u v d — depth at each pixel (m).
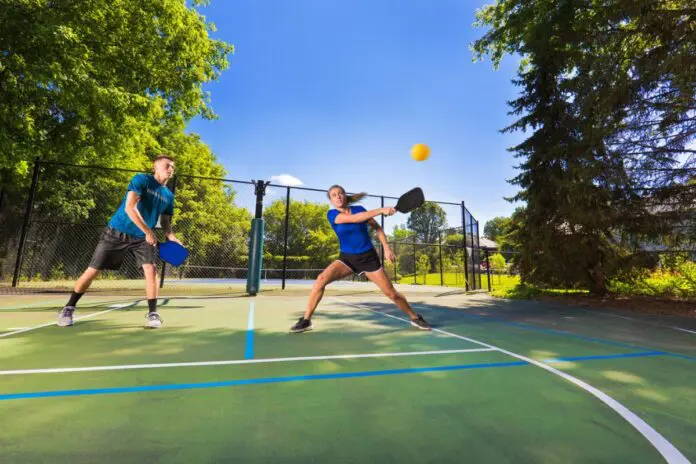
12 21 7.02
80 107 8.72
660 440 1.46
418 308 6.70
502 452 1.33
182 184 15.40
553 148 9.15
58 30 7.26
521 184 10.29
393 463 1.24
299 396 1.91
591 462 1.27
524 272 10.05
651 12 6.94
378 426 1.55
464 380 2.24
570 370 2.51
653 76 7.03
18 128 8.68
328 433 1.47
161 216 4.12
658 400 1.93
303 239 20.95
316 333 3.78
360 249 3.86
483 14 12.88
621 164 7.84
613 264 8.50
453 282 21.09
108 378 2.14
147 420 1.57
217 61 14.48
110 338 3.25
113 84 9.84
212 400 1.83
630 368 2.59
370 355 2.85
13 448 1.30
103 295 7.26
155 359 2.59
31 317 4.34
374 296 8.91
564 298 8.84
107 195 14.91
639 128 7.70
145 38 10.87
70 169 12.34
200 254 15.66
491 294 10.57
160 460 1.23
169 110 14.11
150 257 3.85
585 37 8.32
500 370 2.48
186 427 1.51
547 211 9.54
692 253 8.27
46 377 2.13
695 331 4.39
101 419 1.57
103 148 10.73
